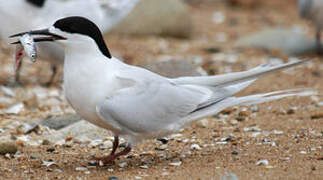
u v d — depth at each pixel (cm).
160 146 1002
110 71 839
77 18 830
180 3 2359
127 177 817
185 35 2331
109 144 1023
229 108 1271
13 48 1387
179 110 872
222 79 895
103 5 1441
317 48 2016
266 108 1288
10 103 1327
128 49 1984
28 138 1066
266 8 3095
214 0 3192
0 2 1337
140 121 845
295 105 1309
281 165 844
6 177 830
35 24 1330
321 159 874
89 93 828
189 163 882
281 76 1634
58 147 1011
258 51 2002
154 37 2230
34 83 1523
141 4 2267
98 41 838
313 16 1991
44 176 835
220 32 2528
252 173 806
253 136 1050
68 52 840
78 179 820
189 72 1325
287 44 2022
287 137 1028
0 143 949
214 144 1005
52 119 1167
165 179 798
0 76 1562
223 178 754
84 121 1118
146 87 852
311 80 1598
